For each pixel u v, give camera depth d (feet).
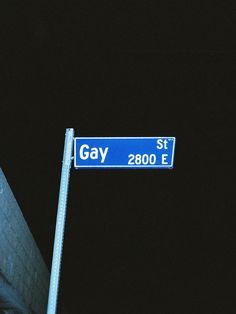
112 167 12.12
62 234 11.75
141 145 12.10
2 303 16.12
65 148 12.27
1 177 13.15
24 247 16.98
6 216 13.99
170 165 12.05
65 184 12.08
